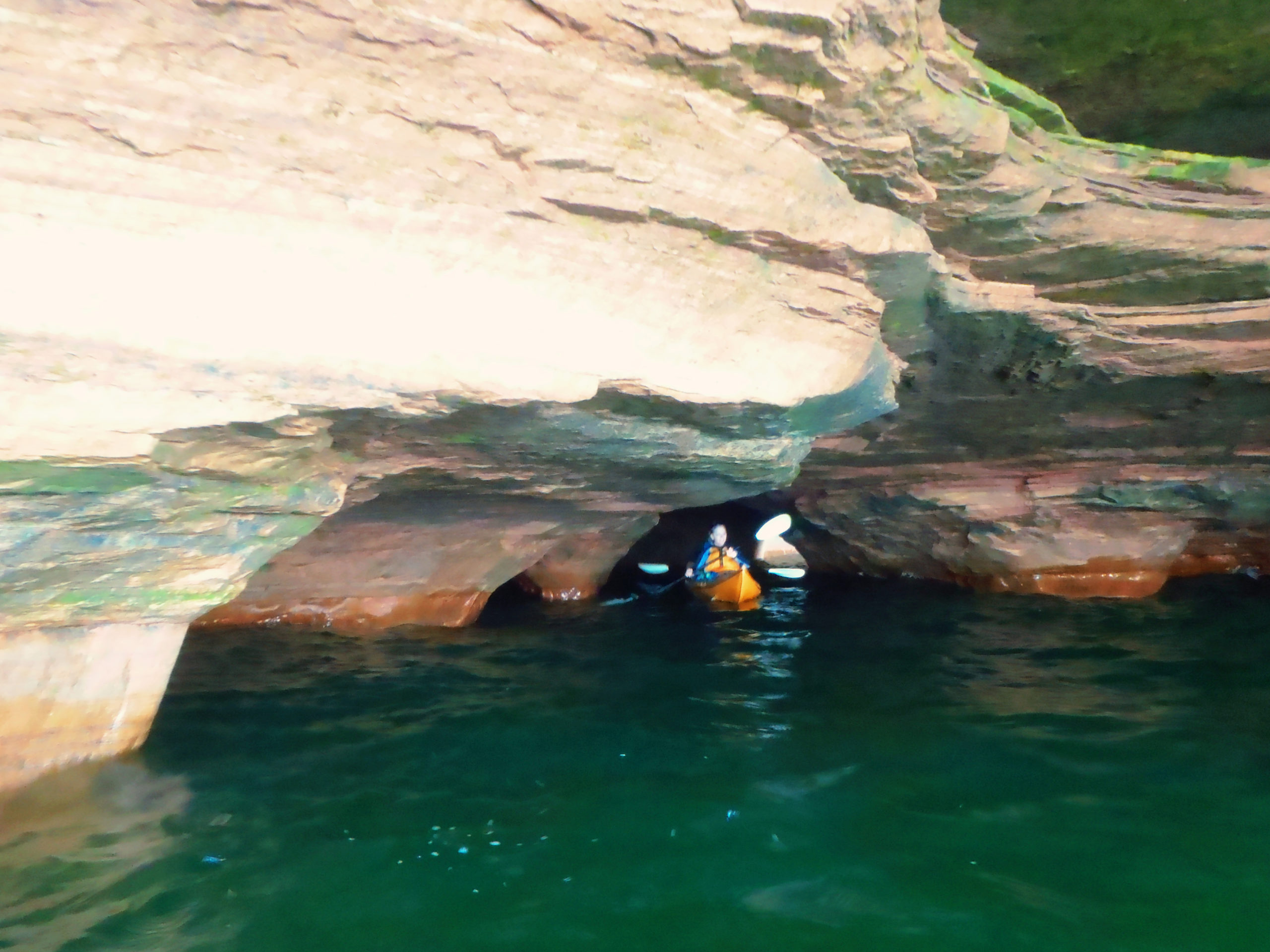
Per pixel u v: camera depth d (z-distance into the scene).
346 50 2.57
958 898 3.14
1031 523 9.22
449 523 6.28
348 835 3.51
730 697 5.64
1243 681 6.01
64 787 3.62
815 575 11.96
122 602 3.45
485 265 3.13
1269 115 5.50
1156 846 3.53
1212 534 9.77
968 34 4.85
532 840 3.53
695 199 3.37
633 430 4.30
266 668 5.90
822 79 3.23
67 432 2.67
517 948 2.79
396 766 4.27
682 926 2.94
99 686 3.61
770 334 4.11
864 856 3.44
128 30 2.34
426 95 2.74
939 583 10.60
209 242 2.67
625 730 4.90
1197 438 7.81
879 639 7.61
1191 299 5.68
